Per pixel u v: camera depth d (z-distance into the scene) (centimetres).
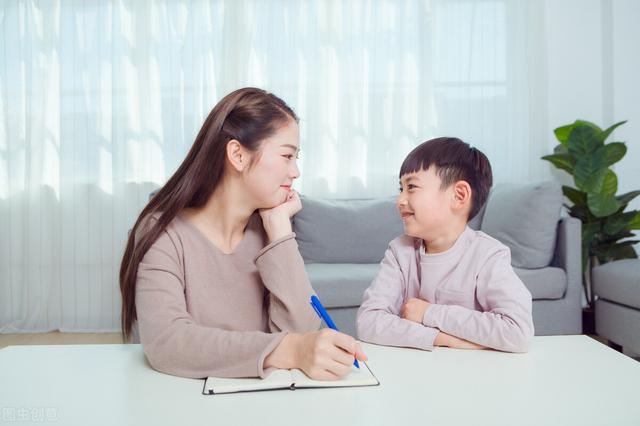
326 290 220
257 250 90
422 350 81
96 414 54
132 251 85
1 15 310
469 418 53
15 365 72
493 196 262
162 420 52
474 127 317
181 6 313
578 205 278
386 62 316
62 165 310
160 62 313
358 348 66
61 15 309
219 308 84
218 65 316
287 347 66
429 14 314
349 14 315
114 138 311
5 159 312
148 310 74
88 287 313
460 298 94
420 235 96
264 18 317
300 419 52
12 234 311
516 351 78
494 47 316
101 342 283
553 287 218
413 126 317
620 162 316
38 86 311
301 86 319
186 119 314
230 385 61
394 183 318
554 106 321
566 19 319
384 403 57
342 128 316
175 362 68
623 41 310
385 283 102
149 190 313
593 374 67
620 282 220
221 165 83
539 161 318
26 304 313
